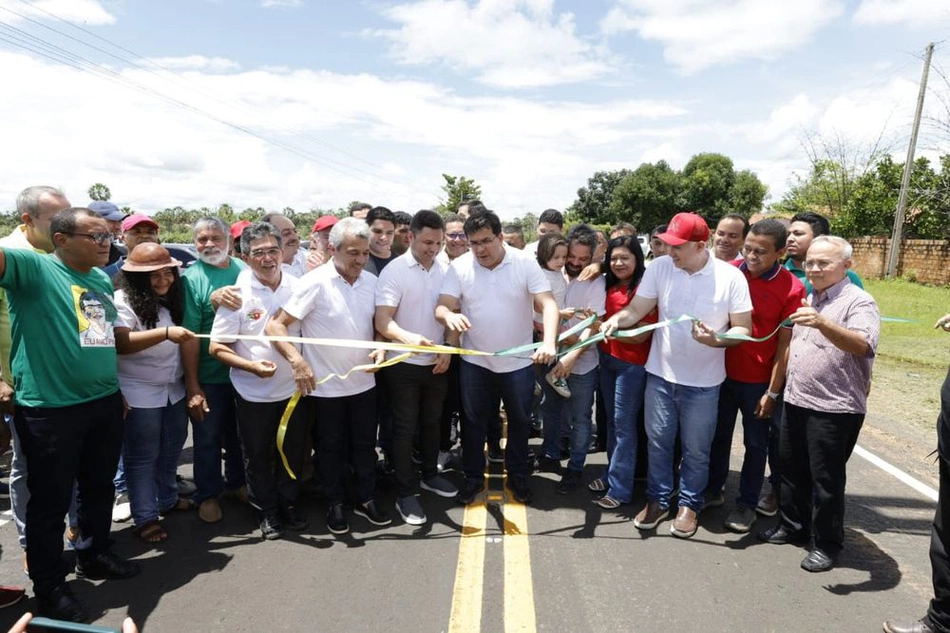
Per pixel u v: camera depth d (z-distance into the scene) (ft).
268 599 9.69
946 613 8.59
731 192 165.07
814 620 9.19
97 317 9.57
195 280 12.30
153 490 11.70
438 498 13.79
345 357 11.69
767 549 11.41
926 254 61.62
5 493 13.80
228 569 10.64
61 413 9.16
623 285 13.52
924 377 25.64
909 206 67.26
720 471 13.10
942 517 8.55
